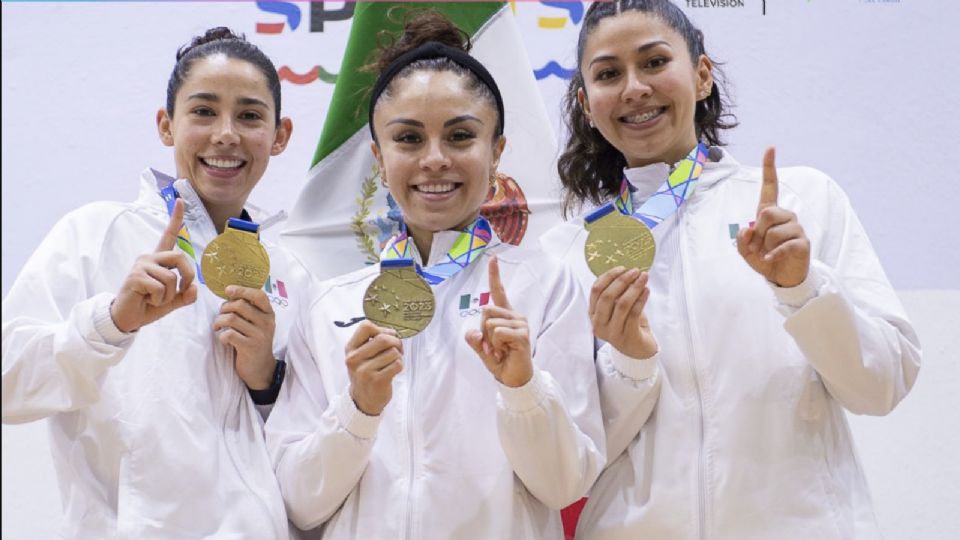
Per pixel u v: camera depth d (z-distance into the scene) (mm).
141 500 2049
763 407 2115
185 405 2137
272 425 2197
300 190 2977
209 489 2086
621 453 2203
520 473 2023
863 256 2209
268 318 2229
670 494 2102
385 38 2848
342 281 2328
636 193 2377
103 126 3203
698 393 2158
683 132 2346
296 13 3266
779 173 2346
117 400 2111
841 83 3119
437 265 2199
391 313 2070
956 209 3045
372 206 2893
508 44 2938
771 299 2172
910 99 3096
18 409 2057
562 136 3115
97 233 2252
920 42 3119
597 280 2070
